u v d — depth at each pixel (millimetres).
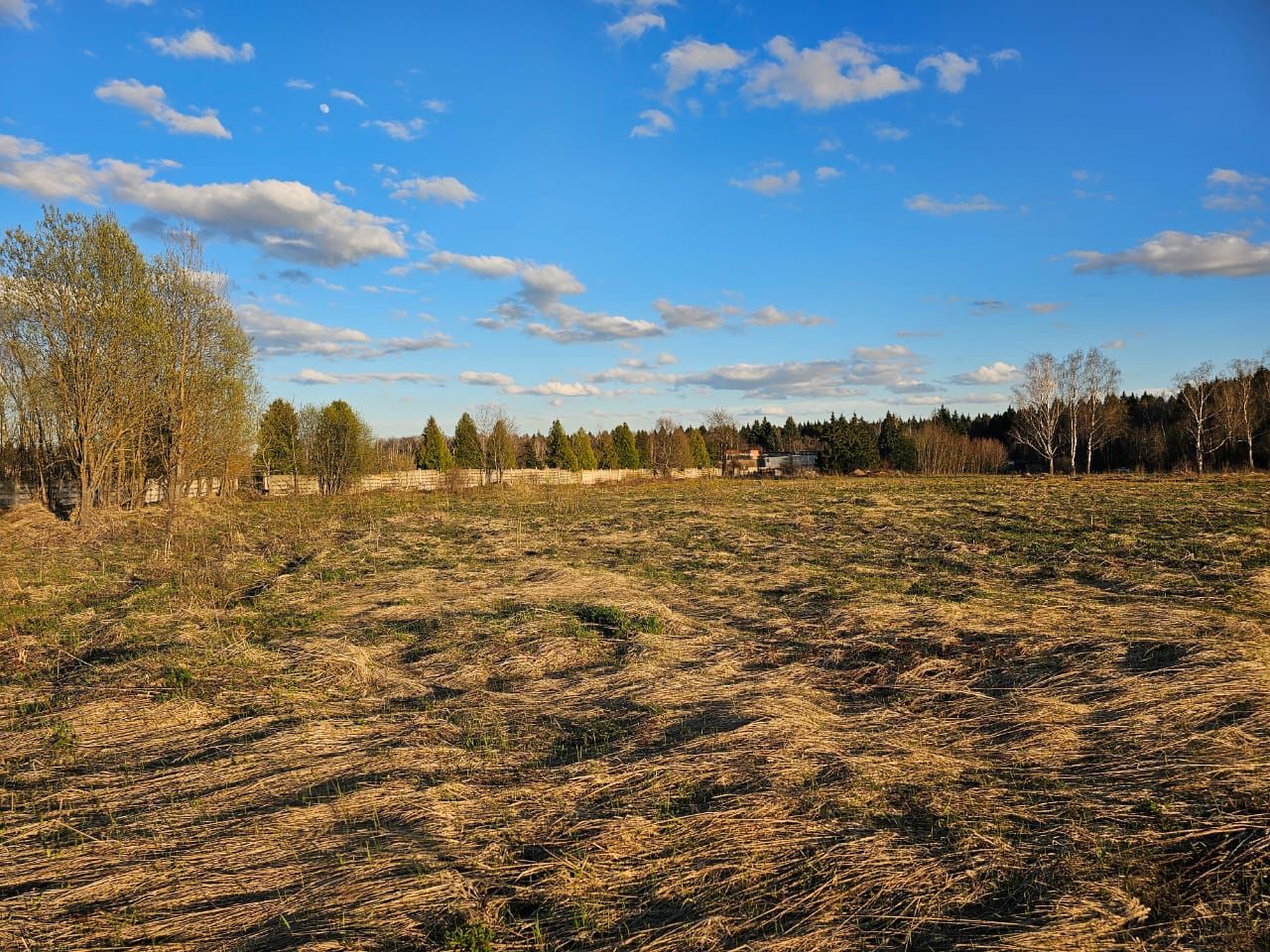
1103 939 3270
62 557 15750
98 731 6008
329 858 4035
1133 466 52094
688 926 3418
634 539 16984
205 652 8000
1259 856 3834
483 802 4668
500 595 10789
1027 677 6750
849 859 3900
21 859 4086
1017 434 56750
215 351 26891
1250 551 12422
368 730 5984
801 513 22328
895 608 9141
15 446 26844
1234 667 6504
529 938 3391
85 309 20906
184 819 4527
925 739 5543
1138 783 4672
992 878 3742
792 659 7707
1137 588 10352
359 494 34938
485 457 44844
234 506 28609
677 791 4734
